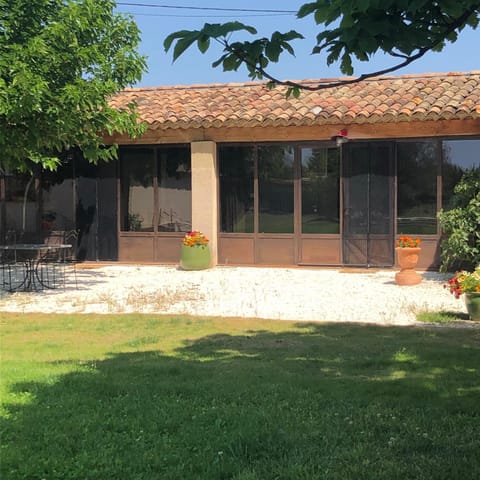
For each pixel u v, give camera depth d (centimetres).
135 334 745
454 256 1157
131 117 1143
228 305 945
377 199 1346
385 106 1280
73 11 962
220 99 1470
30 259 1305
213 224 1413
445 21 328
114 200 1498
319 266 1387
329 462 361
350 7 302
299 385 520
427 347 654
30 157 1005
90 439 399
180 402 475
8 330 771
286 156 1399
